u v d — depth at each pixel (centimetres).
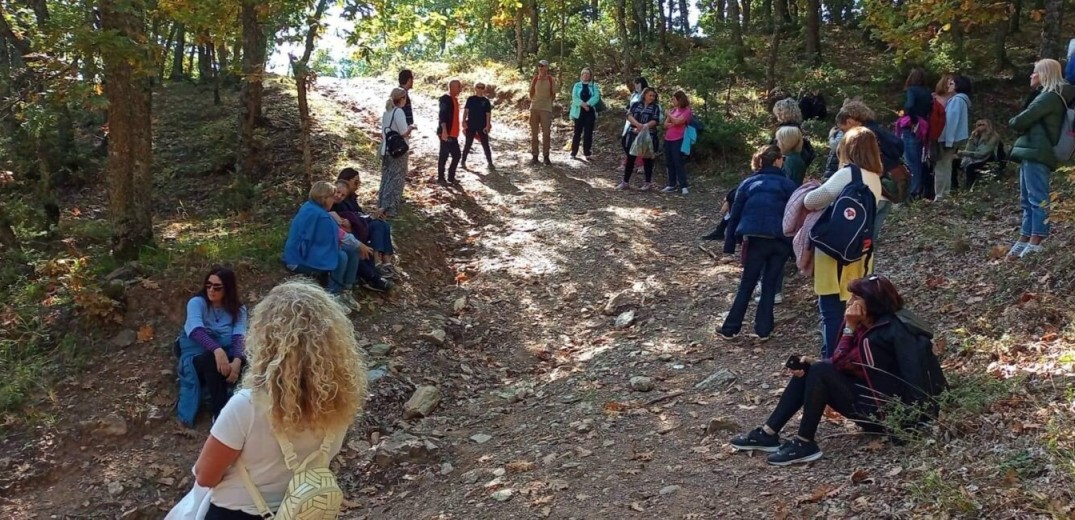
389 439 618
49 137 1298
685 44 2297
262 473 262
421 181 1296
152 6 925
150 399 667
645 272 958
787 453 468
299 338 257
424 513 512
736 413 563
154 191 1356
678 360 694
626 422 585
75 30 730
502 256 1034
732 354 687
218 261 806
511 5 2103
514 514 480
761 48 2178
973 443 423
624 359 720
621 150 1554
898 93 1759
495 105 2011
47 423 640
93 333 726
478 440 612
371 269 848
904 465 422
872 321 470
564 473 519
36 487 602
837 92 1717
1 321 743
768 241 675
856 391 460
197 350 656
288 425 256
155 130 1650
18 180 1264
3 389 661
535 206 1227
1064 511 344
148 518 585
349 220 855
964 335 589
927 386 458
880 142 752
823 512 404
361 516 537
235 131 1512
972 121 1580
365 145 1497
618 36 2269
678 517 437
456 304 894
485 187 1313
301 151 1435
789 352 668
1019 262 679
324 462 269
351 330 276
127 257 855
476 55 2609
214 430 259
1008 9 1061
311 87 2042
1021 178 704
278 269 826
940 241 819
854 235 546
